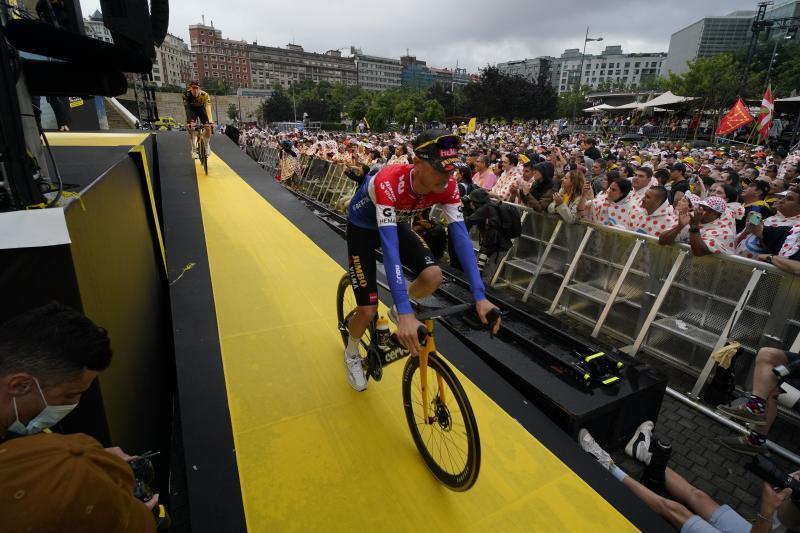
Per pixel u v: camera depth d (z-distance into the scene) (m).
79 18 2.37
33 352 1.09
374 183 2.13
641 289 4.71
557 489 2.32
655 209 4.98
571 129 42.03
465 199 6.29
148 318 3.39
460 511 2.14
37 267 1.56
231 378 2.96
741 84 30.27
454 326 4.06
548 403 3.08
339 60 164.00
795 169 8.91
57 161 3.23
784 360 3.28
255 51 144.75
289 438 2.50
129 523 1.05
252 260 4.97
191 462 2.30
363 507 2.13
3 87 1.55
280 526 2.00
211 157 10.94
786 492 1.93
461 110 59.56
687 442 3.45
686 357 4.31
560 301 5.69
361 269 2.43
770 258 4.03
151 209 4.61
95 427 1.83
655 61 148.62
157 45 2.22
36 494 0.90
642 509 2.24
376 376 2.69
